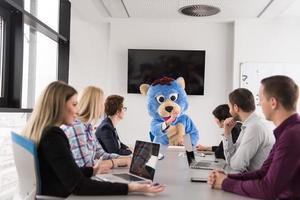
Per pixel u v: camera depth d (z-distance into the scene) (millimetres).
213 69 5070
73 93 1690
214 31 5066
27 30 3434
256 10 4406
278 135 1526
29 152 1499
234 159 2229
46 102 1631
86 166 1989
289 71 4859
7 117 2809
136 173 1913
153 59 5020
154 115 4754
